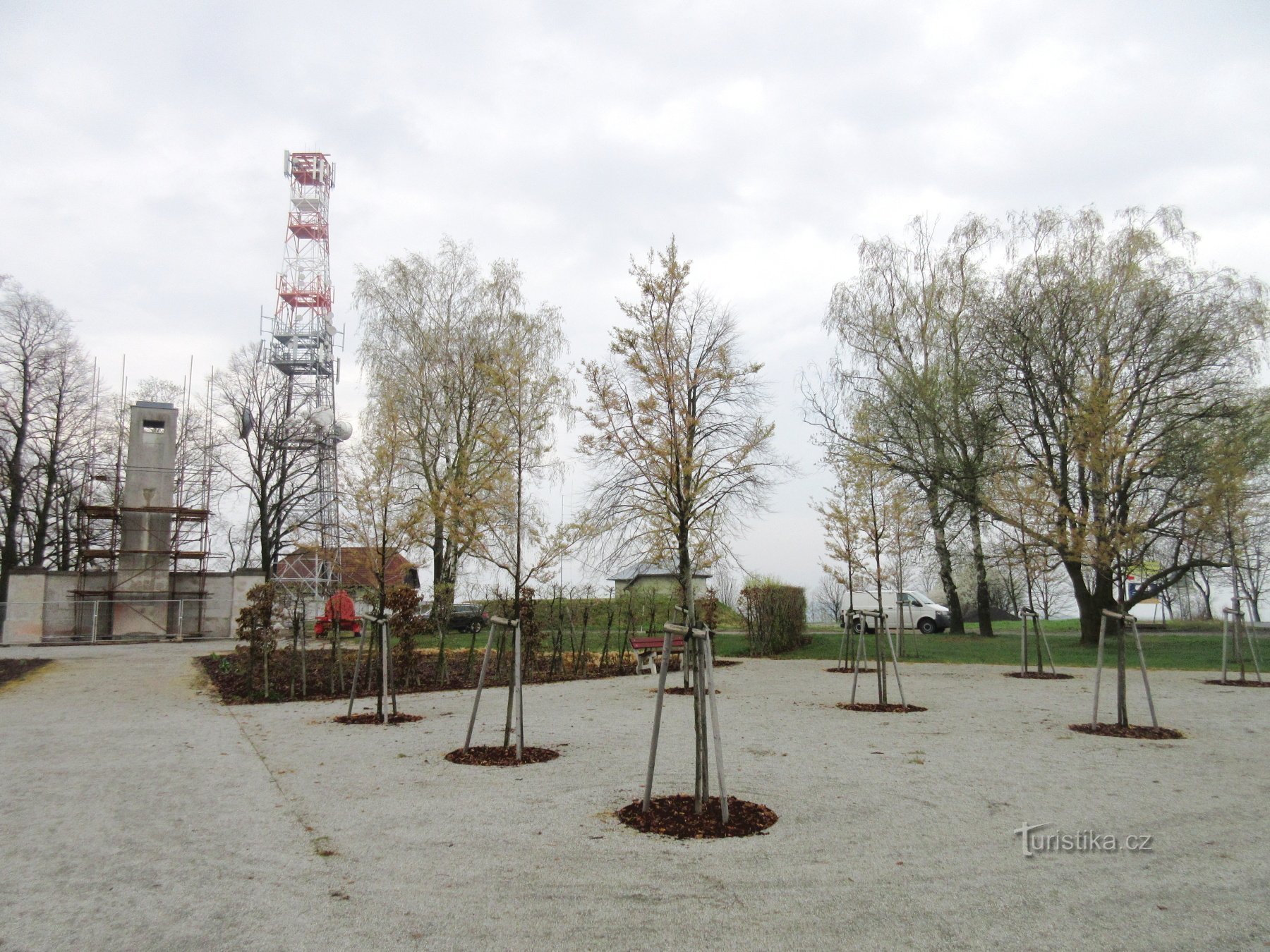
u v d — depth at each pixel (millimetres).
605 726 11250
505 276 28109
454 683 16969
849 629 21094
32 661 21234
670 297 9172
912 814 6469
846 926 4328
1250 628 21922
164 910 4602
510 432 13992
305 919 4461
